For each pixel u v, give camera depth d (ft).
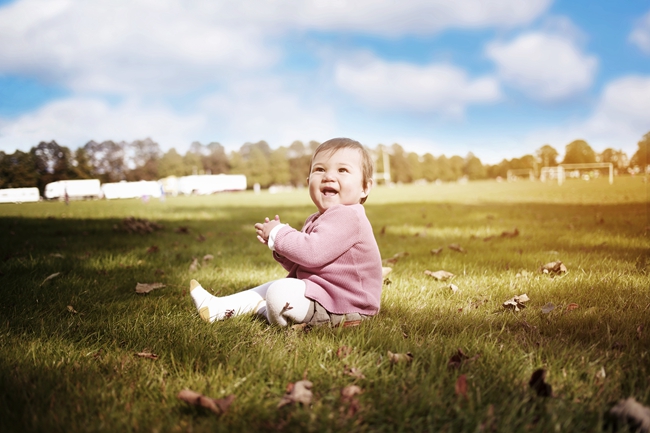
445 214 27.37
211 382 4.47
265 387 4.40
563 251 12.35
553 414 3.74
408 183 214.07
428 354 5.06
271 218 25.68
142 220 20.62
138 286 8.77
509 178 211.82
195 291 6.77
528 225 19.44
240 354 5.12
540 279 9.15
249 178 162.20
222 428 3.61
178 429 3.67
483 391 4.23
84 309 7.40
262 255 13.21
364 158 6.81
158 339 5.78
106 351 5.48
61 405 4.05
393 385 4.38
